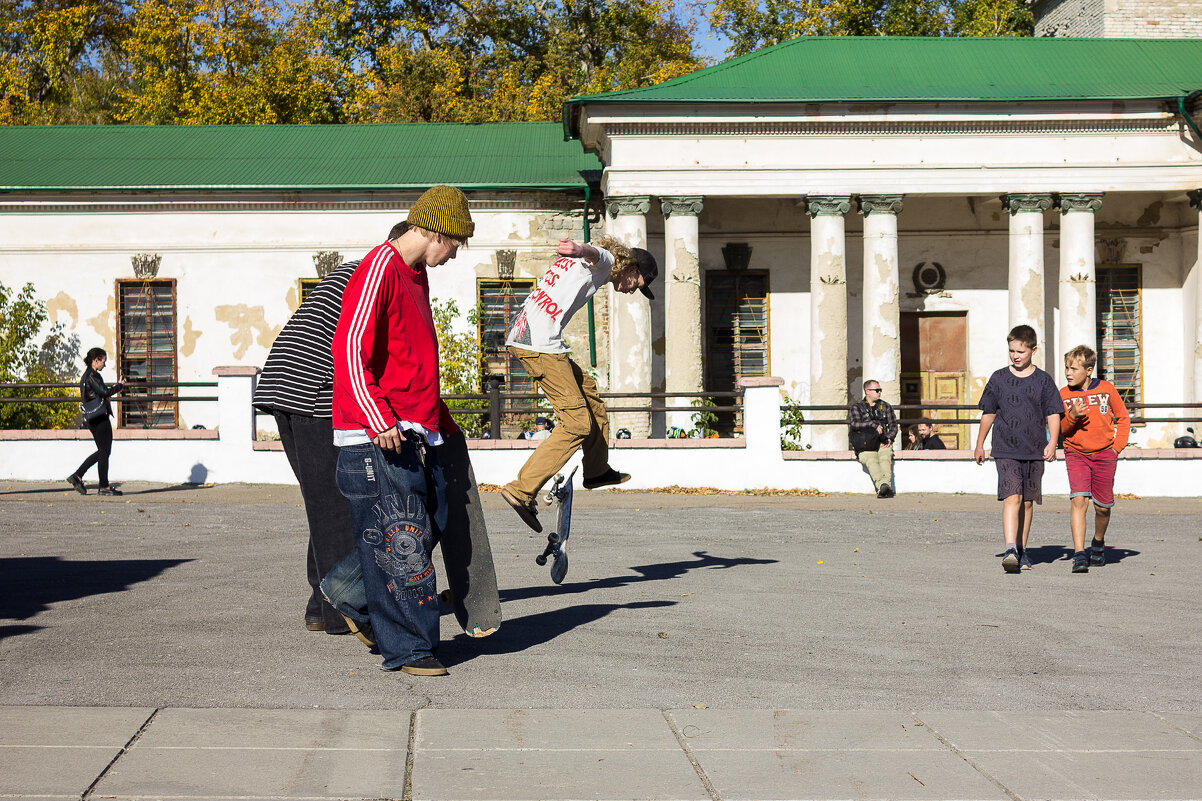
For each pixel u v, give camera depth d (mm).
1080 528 9461
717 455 16688
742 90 20828
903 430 20250
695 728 4629
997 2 40438
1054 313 23203
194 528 11422
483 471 16625
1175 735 4645
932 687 5426
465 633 6141
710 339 23016
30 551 9766
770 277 22969
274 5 38469
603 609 7281
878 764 4215
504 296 22609
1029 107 20172
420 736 4461
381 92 37688
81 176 22703
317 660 5727
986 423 9523
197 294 22391
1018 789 3980
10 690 5070
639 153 20344
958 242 23250
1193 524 13164
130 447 16422
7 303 22172
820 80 21609
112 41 42625
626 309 20312
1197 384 21000
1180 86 20875
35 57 42281
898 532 12039
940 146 20453
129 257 22344
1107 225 23359
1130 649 6371
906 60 22641
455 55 41469
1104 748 4453
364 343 5297
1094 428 9594
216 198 22250
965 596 8031
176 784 3832
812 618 7074
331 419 5914
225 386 16484
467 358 22094
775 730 4621
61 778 3850
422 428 5500
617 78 39500
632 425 20203
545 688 5258
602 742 4426
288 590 7809
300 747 4266
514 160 23938
